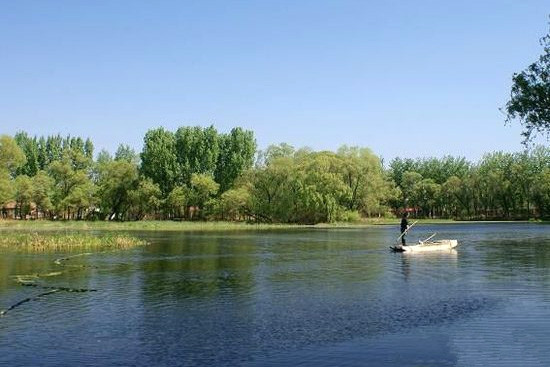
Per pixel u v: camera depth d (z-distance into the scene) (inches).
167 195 5246.1
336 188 4682.6
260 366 631.2
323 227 4527.6
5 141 4512.8
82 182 5128.0
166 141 5319.9
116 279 1322.6
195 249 2228.1
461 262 1681.8
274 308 956.6
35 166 6200.8
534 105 933.8
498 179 5782.5
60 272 1456.7
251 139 5679.1
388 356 668.1
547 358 655.1
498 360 649.6
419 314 899.4
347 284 1231.5
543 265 1589.6
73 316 893.2
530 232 3612.2
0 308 960.9
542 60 930.7
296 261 1739.7
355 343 724.0
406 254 1973.4
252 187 5012.3
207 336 762.2
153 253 2046.0
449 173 7263.8
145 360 652.7
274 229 4178.2
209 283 1253.7
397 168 7795.3
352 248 2277.3
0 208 5142.7
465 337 752.3
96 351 691.4
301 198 4628.4
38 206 5201.8
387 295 1083.3
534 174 5664.4
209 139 5457.7
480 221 6038.4
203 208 5216.5
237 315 899.4
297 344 720.3
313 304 991.6
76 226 4330.7
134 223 4682.6
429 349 695.1
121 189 5177.2
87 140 6924.2
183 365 634.8
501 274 1390.3
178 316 892.0
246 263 1688.0
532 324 823.1
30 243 2333.9
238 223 4992.6
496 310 927.0
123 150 7367.1
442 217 6801.2
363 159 5098.4
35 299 1048.2
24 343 728.3
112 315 901.2
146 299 1047.0
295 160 5059.1
